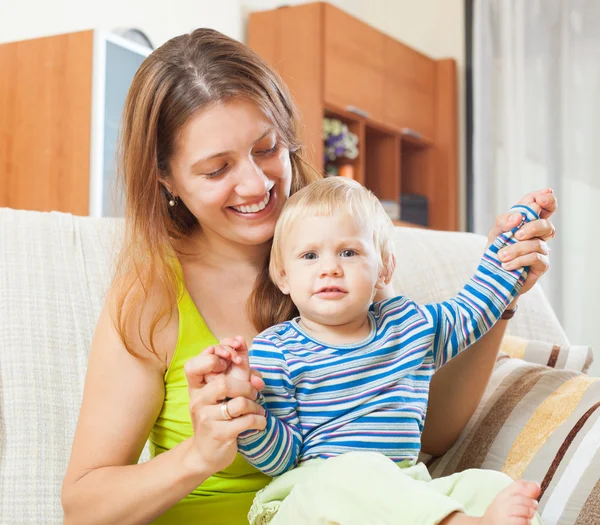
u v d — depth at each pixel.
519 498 0.84
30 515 1.27
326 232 1.14
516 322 1.84
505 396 1.43
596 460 1.19
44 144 3.28
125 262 1.24
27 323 1.38
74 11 3.65
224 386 0.95
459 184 5.45
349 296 1.13
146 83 1.22
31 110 3.30
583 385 1.36
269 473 1.08
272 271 1.22
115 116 3.29
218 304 1.26
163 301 1.19
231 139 1.17
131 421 1.15
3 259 1.41
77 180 3.21
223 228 1.23
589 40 4.78
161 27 4.11
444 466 1.42
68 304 1.42
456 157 5.39
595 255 4.70
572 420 1.28
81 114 3.21
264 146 1.21
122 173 1.31
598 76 4.75
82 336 1.41
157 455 1.15
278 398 1.09
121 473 1.08
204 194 1.20
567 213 4.79
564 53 4.84
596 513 1.13
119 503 1.05
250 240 1.22
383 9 5.64
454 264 1.85
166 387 1.21
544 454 1.26
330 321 1.14
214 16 4.44
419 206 5.22
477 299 1.22
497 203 5.04
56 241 1.47
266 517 1.06
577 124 4.79
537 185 4.88
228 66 1.20
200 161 1.18
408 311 1.20
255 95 1.19
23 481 1.29
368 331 1.18
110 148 3.26
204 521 1.18
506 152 4.97
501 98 5.04
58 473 1.31
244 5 4.66
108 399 1.15
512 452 1.32
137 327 1.17
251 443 1.04
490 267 1.24
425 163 5.42
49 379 1.36
